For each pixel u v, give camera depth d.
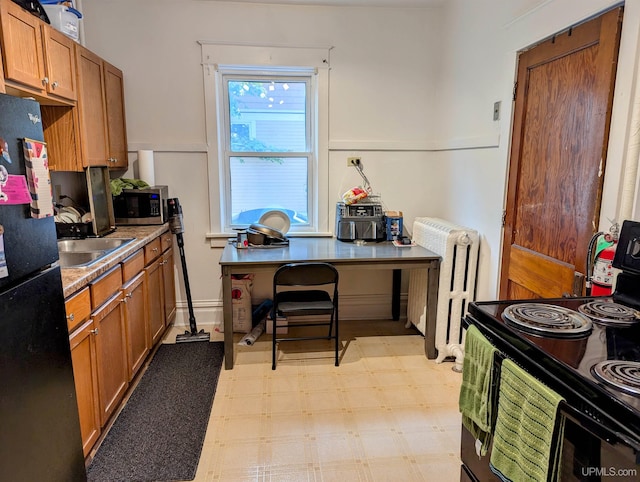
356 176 3.39
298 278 2.53
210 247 3.34
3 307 1.06
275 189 3.45
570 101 1.86
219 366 2.72
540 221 2.11
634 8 1.50
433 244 2.82
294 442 1.99
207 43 3.07
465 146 2.88
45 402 1.26
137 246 2.37
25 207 1.18
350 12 3.16
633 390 0.86
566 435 0.94
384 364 2.75
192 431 2.06
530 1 2.14
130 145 3.14
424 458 1.88
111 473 1.77
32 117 1.24
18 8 1.75
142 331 2.54
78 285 1.65
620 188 1.60
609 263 1.55
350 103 3.28
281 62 3.15
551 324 1.20
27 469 1.16
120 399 2.20
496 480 1.23
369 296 3.53
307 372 2.65
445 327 2.73
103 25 2.98
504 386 1.14
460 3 2.91
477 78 2.71
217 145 3.21
